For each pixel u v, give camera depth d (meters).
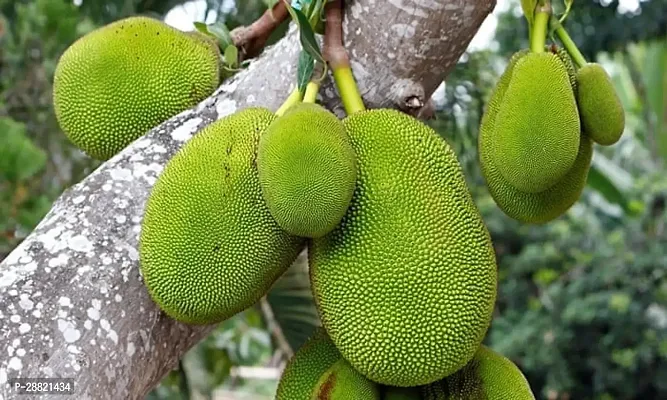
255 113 1.49
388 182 1.42
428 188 1.43
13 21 3.56
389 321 1.38
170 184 1.43
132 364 1.48
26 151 2.47
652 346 6.16
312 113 1.40
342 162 1.37
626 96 8.27
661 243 6.56
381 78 1.63
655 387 6.32
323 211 1.36
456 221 1.43
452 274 1.39
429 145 1.47
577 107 1.60
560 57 1.62
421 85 1.67
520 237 7.29
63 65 1.71
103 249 1.47
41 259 1.44
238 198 1.42
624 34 4.80
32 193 3.29
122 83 1.68
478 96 3.36
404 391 1.51
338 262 1.41
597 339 6.43
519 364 6.67
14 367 1.36
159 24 1.73
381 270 1.39
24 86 3.62
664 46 6.36
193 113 1.63
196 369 3.66
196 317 1.44
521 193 1.59
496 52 5.00
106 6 3.35
